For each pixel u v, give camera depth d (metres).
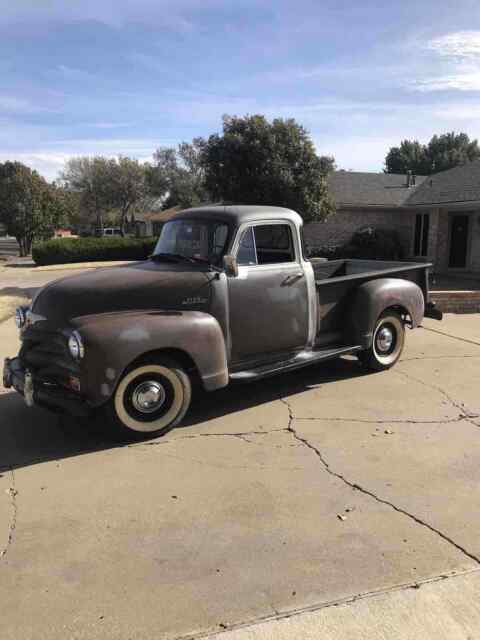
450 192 19.91
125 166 57.84
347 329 6.41
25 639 2.48
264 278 5.36
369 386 6.22
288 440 4.72
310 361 5.73
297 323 5.75
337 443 4.65
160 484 3.94
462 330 9.33
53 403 4.48
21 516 3.52
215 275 5.01
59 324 4.52
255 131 19.53
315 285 5.92
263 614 2.62
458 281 17.61
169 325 4.55
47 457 4.41
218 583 2.85
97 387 4.26
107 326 4.32
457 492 3.79
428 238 21.38
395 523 3.40
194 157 56.91
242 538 3.26
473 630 2.51
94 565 3.01
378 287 6.46
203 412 5.42
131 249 30.84
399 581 2.85
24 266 29.52
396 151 61.75
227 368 5.05
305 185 19.83
